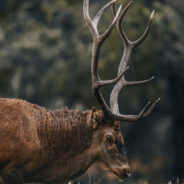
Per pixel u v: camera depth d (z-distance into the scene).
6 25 57.81
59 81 54.84
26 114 22.84
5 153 22.25
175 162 62.38
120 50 56.09
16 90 54.66
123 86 25.16
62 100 55.00
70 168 23.56
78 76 55.25
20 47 55.78
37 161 22.73
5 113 22.50
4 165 22.44
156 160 62.28
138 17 58.38
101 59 55.47
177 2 63.41
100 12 24.91
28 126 22.62
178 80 59.56
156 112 62.03
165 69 58.66
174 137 63.25
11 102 22.86
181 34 60.66
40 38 56.38
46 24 57.66
